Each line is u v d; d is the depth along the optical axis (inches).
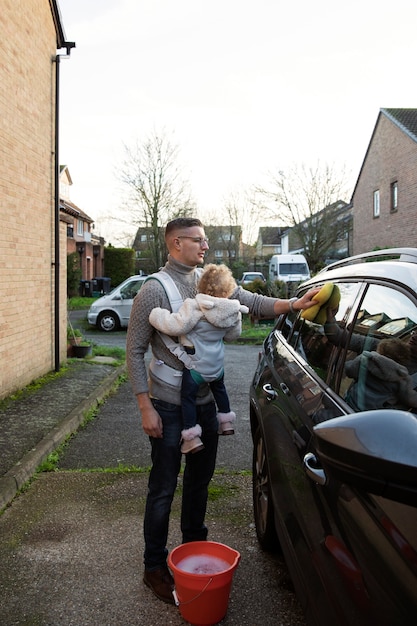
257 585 130.0
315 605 82.4
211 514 167.2
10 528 158.6
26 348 337.7
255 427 156.9
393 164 1101.7
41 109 365.4
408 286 87.9
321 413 96.4
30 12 340.5
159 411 123.6
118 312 762.8
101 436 249.9
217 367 123.4
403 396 79.0
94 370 398.3
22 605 122.7
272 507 133.0
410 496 56.1
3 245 298.4
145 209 1365.7
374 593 64.1
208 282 118.0
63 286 418.9
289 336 155.6
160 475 124.8
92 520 163.3
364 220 1279.5
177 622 116.6
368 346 92.5
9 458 202.5
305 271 1234.0
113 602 123.7
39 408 280.5
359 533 70.7
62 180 1701.5
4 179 298.7
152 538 125.4
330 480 82.8
